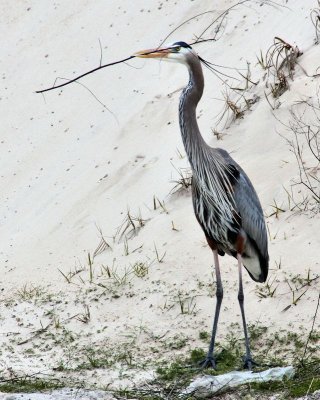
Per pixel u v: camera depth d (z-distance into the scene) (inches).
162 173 616.4
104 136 677.9
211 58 685.3
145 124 666.2
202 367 433.7
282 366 422.0
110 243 581.3
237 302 490.3
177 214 577.0
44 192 659.4
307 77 617.3
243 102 631.8
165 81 694.5
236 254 476.1
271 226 535.5
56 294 543.8
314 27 652.7
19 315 527.5
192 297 503.8
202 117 642.2
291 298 478.3
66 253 591.2
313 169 554.3
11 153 709.9
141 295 519.2
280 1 698.2
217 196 456.1
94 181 642.8
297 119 592.7
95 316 511.2
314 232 518.3
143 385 422.3
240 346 454.6
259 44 672.4
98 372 448.8
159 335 479.5
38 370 461.1
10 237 634.8
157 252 552.1
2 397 403.5
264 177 569.3
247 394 393.7
